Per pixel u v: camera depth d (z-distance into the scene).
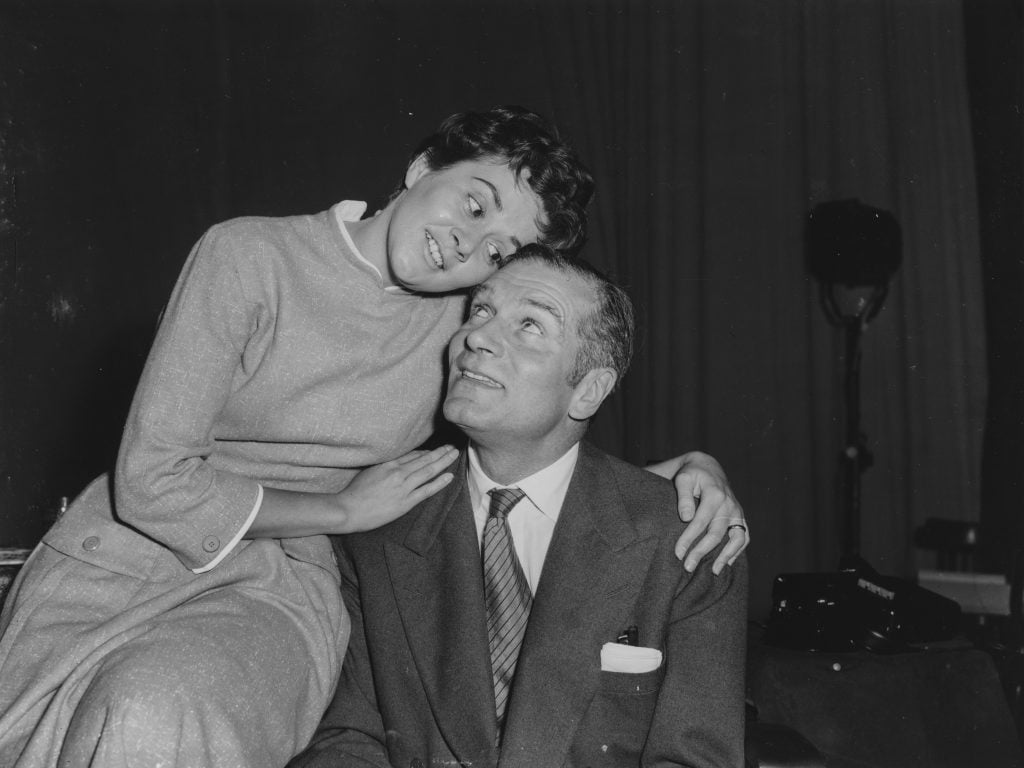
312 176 3.85
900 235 3.33
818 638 1.92
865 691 1.84
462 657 1.50
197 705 1.24
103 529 1.48
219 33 3.76
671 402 3.88
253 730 1.31
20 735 1.31
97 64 3.54
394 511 1.53
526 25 3.94
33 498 3.26
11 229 3.29
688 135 3.92
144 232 3.60
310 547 1.62
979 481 3.65
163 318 1.47
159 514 1.39
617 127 3.94
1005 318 3.48
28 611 1.43
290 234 1.53
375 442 1.59
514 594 1.55
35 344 3.31
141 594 1.44
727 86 3.91
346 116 3.88
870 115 3.82
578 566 1.53
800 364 3.84
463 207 1.53
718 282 3.88
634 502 1.59
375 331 1.57
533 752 1.42
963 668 1.89
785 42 3.88
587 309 1.52
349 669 1.62
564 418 1.55
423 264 1.53
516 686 1.46
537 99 3.92
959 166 3.73
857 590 2.01
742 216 3.88
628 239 3.93
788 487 3.81
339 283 1.53
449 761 1.48
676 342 3.88
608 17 3.95
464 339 1.52
